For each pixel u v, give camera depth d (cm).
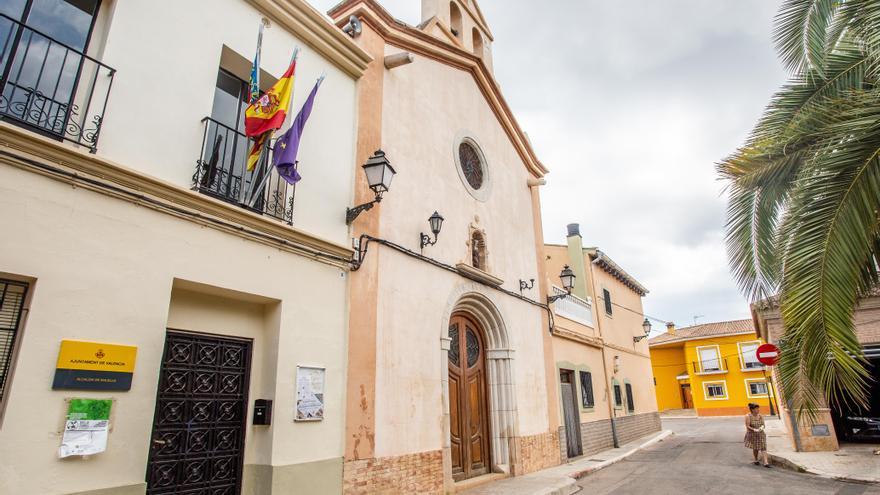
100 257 435
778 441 1602
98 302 427
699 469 1140
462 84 1130
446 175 995
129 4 505
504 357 1062
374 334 716
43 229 405
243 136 629
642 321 2388
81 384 406
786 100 642
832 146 490
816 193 485
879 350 1202
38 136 404
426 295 854
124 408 430
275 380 565
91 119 453
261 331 597
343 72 772
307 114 608
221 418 539
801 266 475
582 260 1816
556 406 1243
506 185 1257
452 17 1317
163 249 482
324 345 632
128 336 441
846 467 1006
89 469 402
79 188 431
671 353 3988
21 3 449
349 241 704
